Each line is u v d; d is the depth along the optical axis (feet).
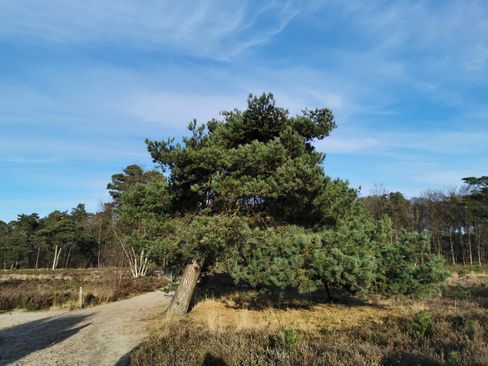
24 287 75.72
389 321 30.42
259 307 40.11
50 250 223.71
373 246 34.60
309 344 21.79
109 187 129.29
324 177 32.19
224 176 32.89
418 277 33.40
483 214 159.43
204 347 21.06
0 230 254.88
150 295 71.87
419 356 18.25
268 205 36.63
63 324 40.47
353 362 17.16
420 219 177.68
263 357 18.76
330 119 38.58
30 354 26.86
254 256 30.27
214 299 45.75
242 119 37.58
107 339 29.71
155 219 35.37
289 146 34.60
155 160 34.94
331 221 37.17
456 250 180.14
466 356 17.46
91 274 126.93
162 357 20.06
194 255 31.53
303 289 28.68
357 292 34.17
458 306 37.81
